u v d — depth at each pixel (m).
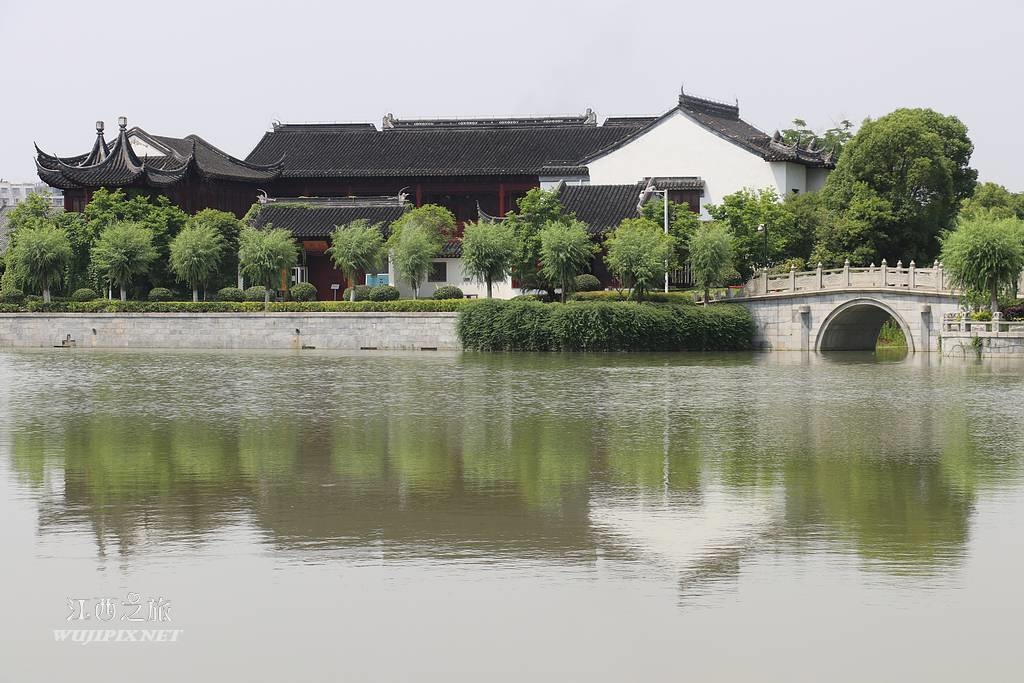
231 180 114.88
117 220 100.75
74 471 37.22
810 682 20.55
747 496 33.25
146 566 26.56
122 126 107.12
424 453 40.53
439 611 23.64
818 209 100.12
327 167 121.50
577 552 27.50
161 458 39.62
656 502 32.56
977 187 108.56
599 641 22.17
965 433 44.06
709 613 23.45
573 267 87.69
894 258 98.00
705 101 118.19
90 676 21.09
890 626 22.73
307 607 23.92
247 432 45.47
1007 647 21.78
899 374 66.12
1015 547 27.72
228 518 30.84
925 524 29.92
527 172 118.06
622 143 113.12
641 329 84.00
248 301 95.31
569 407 52.50
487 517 30.88
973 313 75.25
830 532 29.19
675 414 49.91
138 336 93.94
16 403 54.62
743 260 93.56
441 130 125.62
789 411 50.53
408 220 99.12
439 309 88.25
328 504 32.44
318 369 71.75
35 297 97.06
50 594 24.81
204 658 21.69
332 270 105.00
